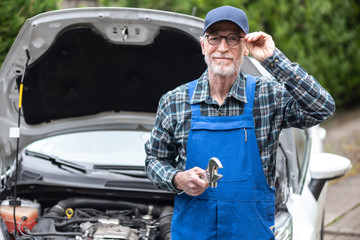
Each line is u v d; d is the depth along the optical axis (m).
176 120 2.77
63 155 4.09
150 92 4.00
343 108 11.84
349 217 6.11
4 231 3.15
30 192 3.79
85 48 3.62
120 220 3.60
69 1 7.83
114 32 3.46
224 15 2.62
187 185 2.57
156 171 2.78
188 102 2.75
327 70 10.30
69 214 3.66
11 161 3.97
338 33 10.54
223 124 2.66
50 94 3.94
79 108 4.13
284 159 3.83
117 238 3.24
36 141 4.24
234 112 2.70
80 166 3.96
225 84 2.70
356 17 11.26
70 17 3.37
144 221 3.58
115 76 3.88
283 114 2.74
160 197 3.70
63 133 4.28
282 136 3.72
